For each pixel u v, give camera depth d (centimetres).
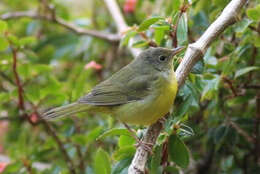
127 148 855
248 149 1092
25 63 1175
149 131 896
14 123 1320
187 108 858
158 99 902
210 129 1072
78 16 1658
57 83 1180
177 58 943
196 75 940
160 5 1327
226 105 1077
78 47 1488
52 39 1512
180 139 841
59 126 1294
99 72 1465
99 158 874
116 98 968
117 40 1441
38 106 1191
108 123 1135
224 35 1062
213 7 1053
